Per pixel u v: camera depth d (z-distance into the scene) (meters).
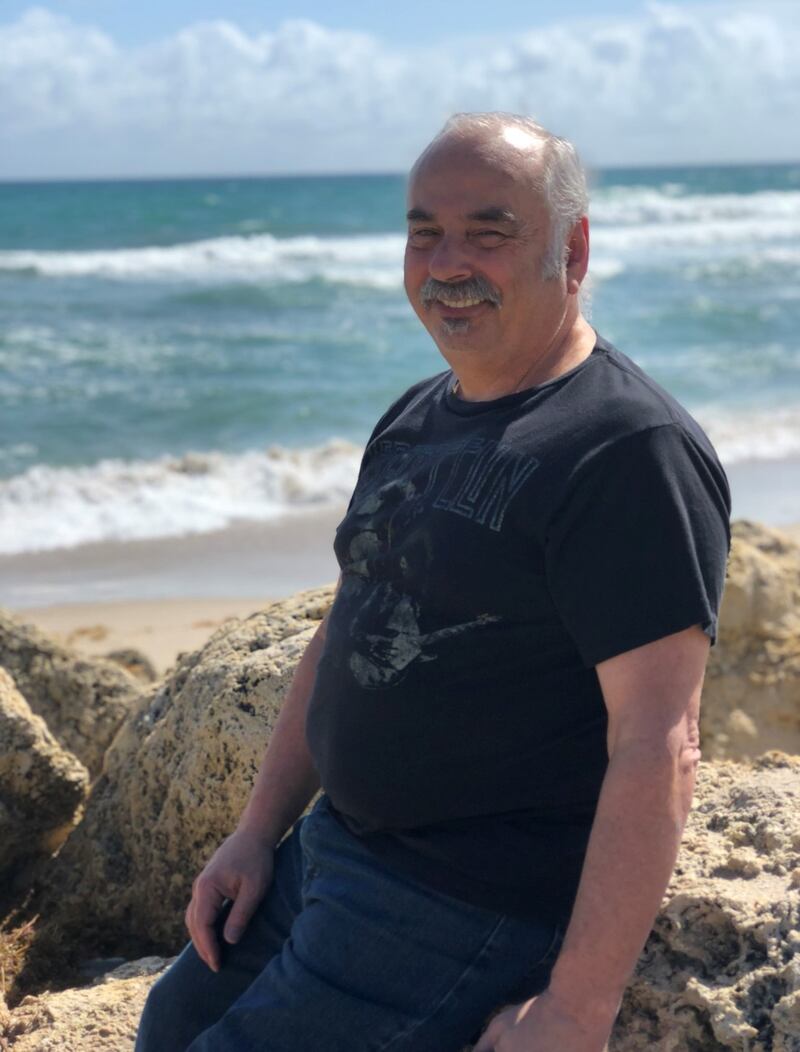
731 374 21.09
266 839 2.69
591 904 1.98
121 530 12.34
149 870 3.67
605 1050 2.31
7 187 111.31
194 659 3.86
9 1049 2.78
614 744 2.03
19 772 3.76
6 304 29.12
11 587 10.53
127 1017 2.83
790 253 41.44
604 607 2.04
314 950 2.28
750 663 5.75
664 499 2.05
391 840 2.31
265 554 11.56
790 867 2.42
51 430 17.02
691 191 83.50
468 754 2.21
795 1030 2.11
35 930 3.62
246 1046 2.25
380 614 2.29
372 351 23.56
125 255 38.25
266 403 18.89
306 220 56.75
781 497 13.08
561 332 2.36
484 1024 2.28
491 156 2.30
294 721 2.75
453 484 2.24
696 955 2.32
